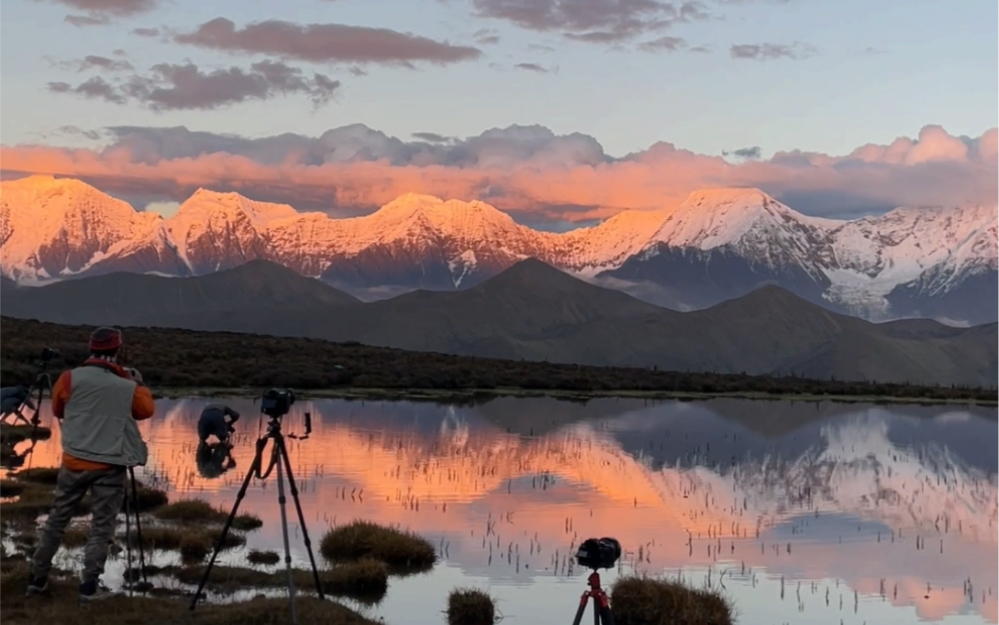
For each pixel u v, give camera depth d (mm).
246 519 24516
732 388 93375
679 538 26078
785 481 37031
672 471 38312
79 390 16109
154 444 38312
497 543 24219
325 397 67312
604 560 14602
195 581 18719
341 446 41125
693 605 18672
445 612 18391
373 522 25297
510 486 32906
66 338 93625
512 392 79125
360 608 18453
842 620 19547
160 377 67500
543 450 42688
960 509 32125
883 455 46156
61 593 16453
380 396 69688
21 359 65688
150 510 25219
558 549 23875
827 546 26016
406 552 22031
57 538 16109
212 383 68562
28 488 26375
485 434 48031
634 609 18672
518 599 19578
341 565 20391
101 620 15188
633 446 45719
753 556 24469
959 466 42938
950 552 25672
